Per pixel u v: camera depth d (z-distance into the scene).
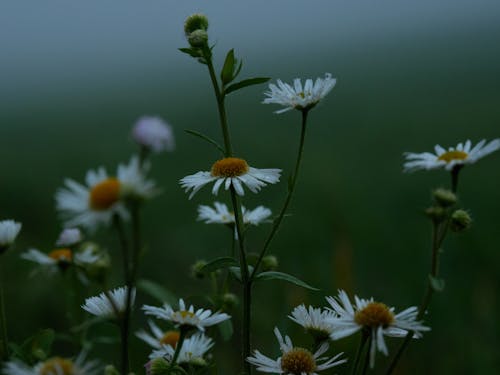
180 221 0.63
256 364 0.26
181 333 0.25
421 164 0.27
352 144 1.00
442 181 0.68
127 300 0.24
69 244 0.29
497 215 0.53
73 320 0.30
